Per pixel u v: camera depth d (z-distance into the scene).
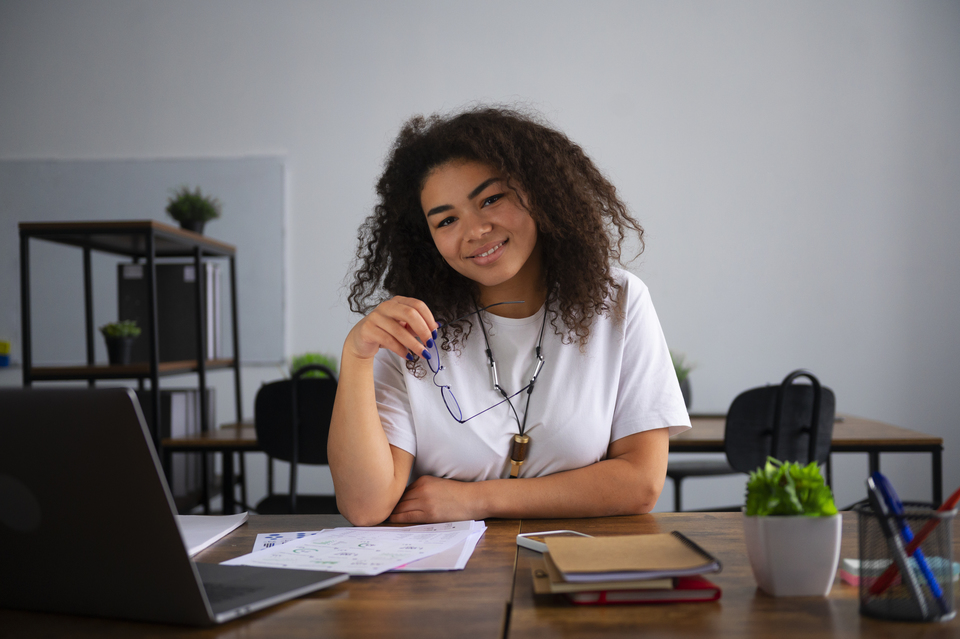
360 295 1.29
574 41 3.63
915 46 3.48
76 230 2.16
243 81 3.73
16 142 3.77
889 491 0.58
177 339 2.68
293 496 2.17
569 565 0.60
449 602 0.62
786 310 3.51
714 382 3.53
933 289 3.45
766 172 3.54
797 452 2.09
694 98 3.58
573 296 1.09
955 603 0.59
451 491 0.98
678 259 3.56
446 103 3.66
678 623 0.56
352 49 3.70
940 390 3.43
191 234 2.44
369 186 3.67
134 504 0.53
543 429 1.08
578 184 1.09
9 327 3.70
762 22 3.55
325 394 2.15
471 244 1.03
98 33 3.77
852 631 0.53
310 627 0.56
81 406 0.51
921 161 3.47
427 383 1.10
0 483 0.56
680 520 0.96
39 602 0.61
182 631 0.55
